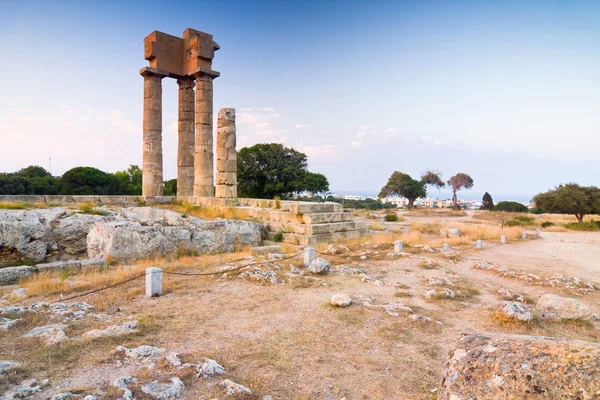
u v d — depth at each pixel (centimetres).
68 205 1914
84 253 1500
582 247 2166
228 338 619
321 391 462
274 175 4988
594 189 4072
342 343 613
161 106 2511
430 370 530
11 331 602
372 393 464
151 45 2427
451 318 770
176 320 697
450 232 2569
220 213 2108
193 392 433
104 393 408
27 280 977
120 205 2231
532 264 1580
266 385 468
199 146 2534
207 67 2541
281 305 804
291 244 1720
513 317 728
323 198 6481
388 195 7662
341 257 1436
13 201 1919
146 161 2441
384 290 970
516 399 290
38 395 411
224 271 1080
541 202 4309
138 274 1019
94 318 686
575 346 312
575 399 274
